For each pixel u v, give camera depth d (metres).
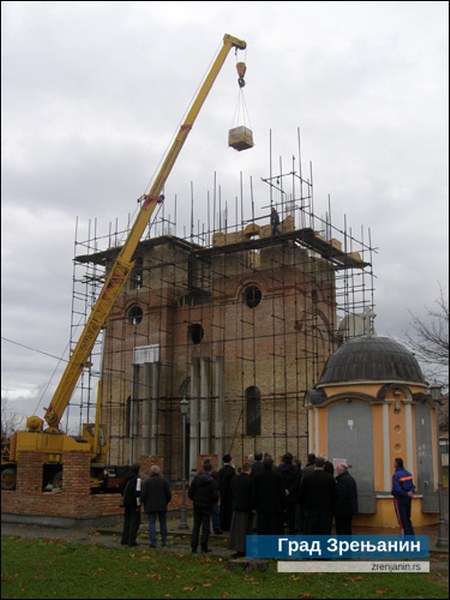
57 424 30.14
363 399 20.45
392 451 20.11
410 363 21.44
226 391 36.31
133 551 15.86
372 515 19.94
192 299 40.75
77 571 13.15
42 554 15.17
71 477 21.55
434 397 18.16
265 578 12.80
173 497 24.14
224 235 38.12
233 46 38.69
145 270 40.66
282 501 14.80
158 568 13.61
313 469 16.47
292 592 11.61
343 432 20.72
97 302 32.47
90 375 35.59
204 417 35.78
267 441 34.25
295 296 34.97
